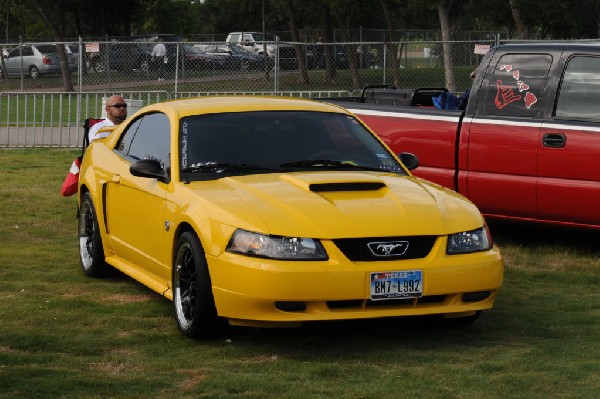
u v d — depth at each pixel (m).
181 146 8.40
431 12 60.84
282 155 8.39
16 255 10.98
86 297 9.12
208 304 7.45
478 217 7.76
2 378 6.59
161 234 8.23
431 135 11.51
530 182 10.85
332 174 8.04
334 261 7.07
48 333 7.79
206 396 6.32
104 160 9.73
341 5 47.38
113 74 34.53
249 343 7.62
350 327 8.12
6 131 24.62
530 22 41.44
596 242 11.80
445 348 7.53
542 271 10.36
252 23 71.19
